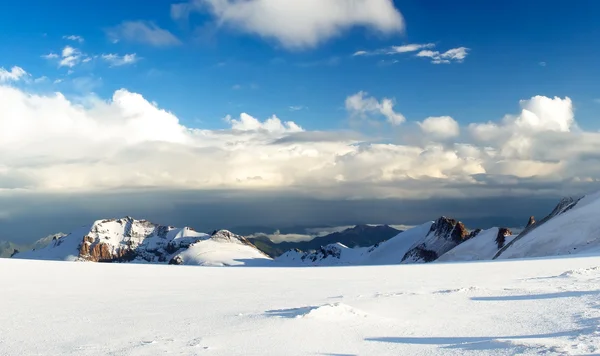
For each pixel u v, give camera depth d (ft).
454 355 48.16
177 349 54.80
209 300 104.83
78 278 170.81
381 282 143.64
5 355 54.85
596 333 53.21
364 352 51.52
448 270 199.11
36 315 84.28
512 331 59.72
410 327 65.10
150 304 99.14
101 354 53.93
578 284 110.22
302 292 118.62
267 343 56.70
